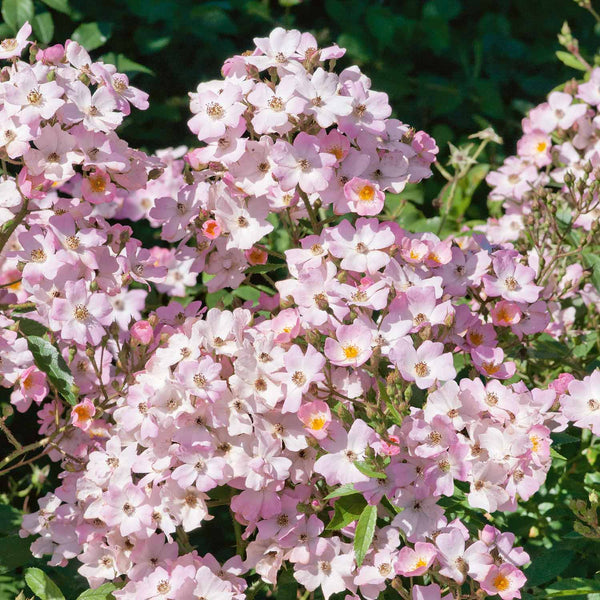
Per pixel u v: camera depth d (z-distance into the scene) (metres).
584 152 1.57
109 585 1.29
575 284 1.44
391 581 1.25
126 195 1.68
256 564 1.28
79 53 1.30
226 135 1.29
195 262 1.37
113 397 1.31
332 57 1.30
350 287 1.26
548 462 1.26
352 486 1.22
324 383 1.25
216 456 1.25
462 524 1.23
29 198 1.27
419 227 1.66
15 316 1.32
